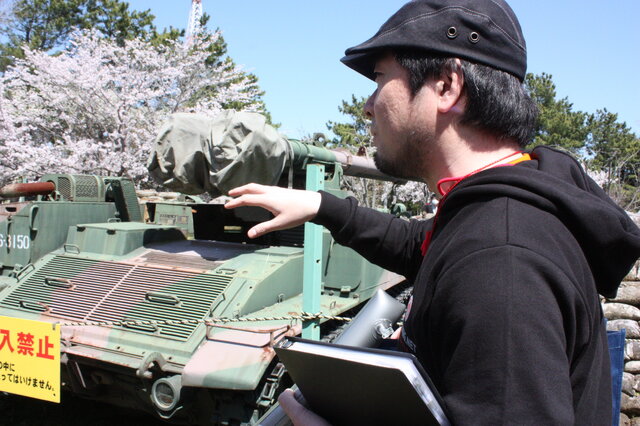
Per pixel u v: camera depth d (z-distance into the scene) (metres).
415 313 1.18
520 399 0.90
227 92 18.86
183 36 21.77
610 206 1.12
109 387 4.39
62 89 15.84
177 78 17.34
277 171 5.02
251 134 4.69
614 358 2.16
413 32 1.26
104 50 17.14
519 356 0.92
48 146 15.67
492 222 1.04
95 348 4.15
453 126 1.28
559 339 0.94
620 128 26.80
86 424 5.18
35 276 5.19
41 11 24.86
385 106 1.34
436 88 1.27
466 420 0.93
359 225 1.75
